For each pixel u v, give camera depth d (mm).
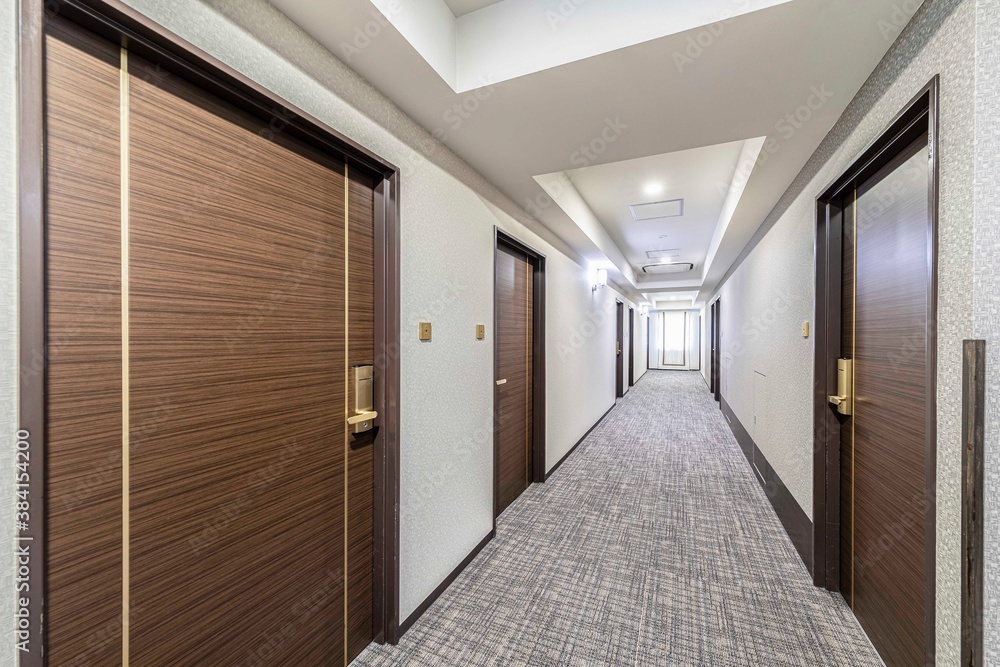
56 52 724
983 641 822
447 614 1752
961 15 887
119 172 816
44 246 696
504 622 1699
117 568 824
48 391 716
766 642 1577
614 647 1560
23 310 658
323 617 1358
